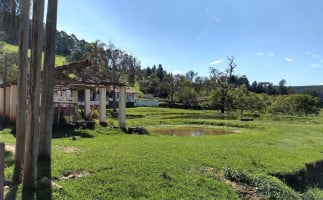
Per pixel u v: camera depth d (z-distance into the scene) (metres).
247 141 22.25
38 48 8.93
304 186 14.48
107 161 12.62
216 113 63.69
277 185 12.36
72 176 10.69
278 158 16.58
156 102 87.31
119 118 26.73
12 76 38.50
